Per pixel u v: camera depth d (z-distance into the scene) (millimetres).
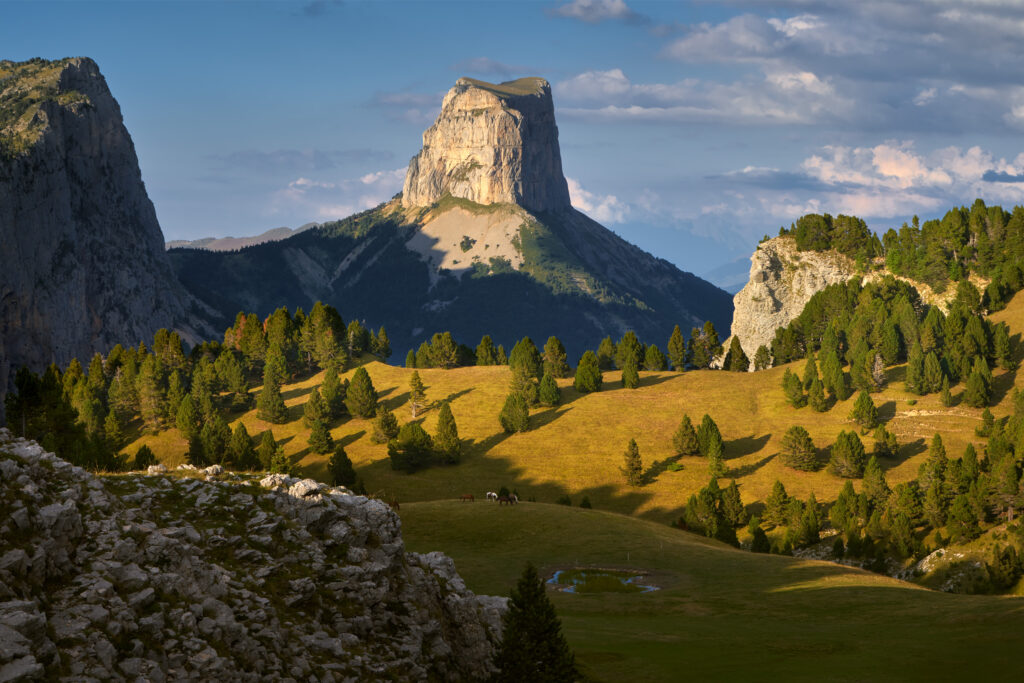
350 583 36906
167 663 28266
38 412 134000
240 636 30875
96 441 137625
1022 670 45500
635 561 90875
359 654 34781
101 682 26000
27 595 26750
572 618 67875
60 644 26234
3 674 23625
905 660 50188
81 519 30828
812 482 162000
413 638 37688
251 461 165625
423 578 41656
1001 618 57969
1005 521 123125
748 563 89062
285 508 38375
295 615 34250
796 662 50875
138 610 29031
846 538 126688
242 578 33844
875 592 73188
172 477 38719
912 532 121875
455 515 109188
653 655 52688
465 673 40406
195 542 33906
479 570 87938
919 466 155625
